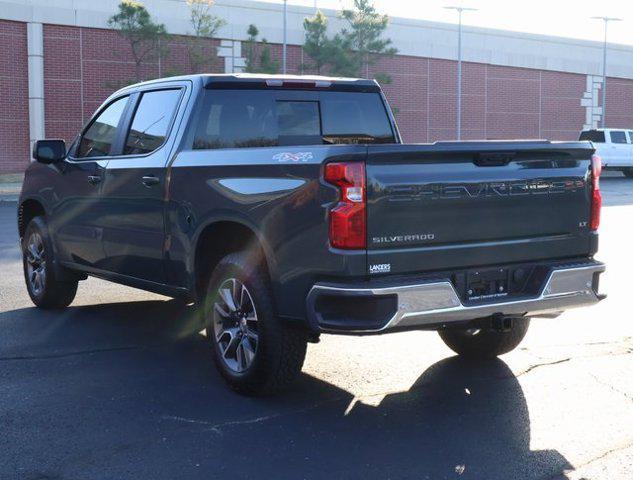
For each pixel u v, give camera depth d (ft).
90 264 23.61
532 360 20.94
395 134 23.06
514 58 136.98
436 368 20.30
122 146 22.26
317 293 15.69
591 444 15.46
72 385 18.88
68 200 24.18
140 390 18.54
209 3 107.34
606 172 128.77
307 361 20.92
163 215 19.97
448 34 130.72
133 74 106.42
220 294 18.26
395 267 15.74
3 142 99.04
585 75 145.59
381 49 115.75
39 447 15.23
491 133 136.56
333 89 22.03
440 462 14.62
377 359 21.09
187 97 20.24
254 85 20.67
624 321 25.18
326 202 15.57
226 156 18.03
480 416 16.94
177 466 14.40
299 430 16.14
